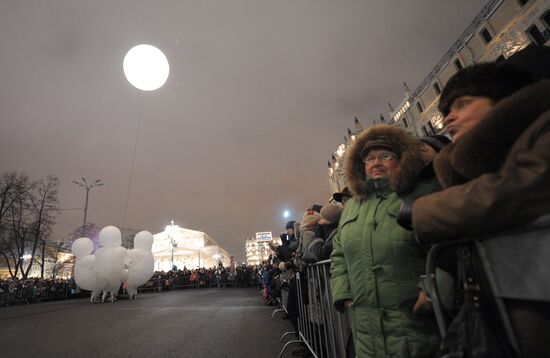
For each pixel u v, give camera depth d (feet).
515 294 2.92
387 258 5.69
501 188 2.76
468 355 3.14
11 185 95.25
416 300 5.30
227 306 38.93
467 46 70.08
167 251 289.12
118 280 56.95
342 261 7.16
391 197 6.12
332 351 9.96
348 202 7.24
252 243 403.54
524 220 2.74
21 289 69.00
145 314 34.12
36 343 20.54
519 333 2.88
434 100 82.23
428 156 6.20
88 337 21.80
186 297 60.54
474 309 3.31
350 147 6.98
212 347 17.06
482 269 3.35
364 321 5.84
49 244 118.42
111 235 57.62
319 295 11.15
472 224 3.04
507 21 60.44
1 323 32.04
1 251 94.79
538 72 5.38
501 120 3.14
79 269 55.88
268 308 34.83
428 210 3.47
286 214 79.10
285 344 15.49
